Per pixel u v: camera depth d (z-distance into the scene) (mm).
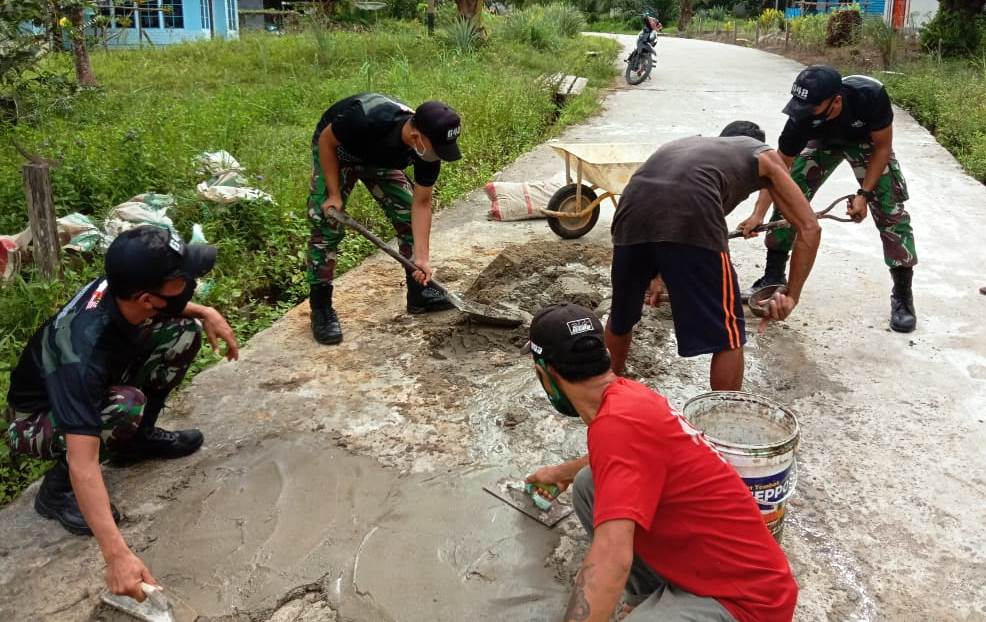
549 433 3756
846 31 19641
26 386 2955
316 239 4527
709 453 2158
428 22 17969
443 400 4039
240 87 12102
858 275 5570
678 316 3359
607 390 2203
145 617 2693
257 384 4176
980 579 2883
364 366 4375
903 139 9734
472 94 10961
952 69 14406
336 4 23938
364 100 4281
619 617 2605
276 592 2840
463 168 8445
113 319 2775
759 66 17531
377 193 4750
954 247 6125
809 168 4777
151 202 6090
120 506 3262
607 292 5301
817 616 2711
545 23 19797
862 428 3799
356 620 2725
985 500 3297
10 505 3266
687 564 2162
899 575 2900
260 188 6805
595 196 6191
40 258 4875
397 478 3441
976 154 8633
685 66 17547
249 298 5594
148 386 3326
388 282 5543
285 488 3375
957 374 4289
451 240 6434
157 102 10445
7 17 9141
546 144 9703
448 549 3025
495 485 3385
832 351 4531
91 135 7980
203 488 3375
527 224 6816
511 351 4547
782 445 2578
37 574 2912
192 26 20875
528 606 2768
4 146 7535
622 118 11406
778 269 5090
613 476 2029
